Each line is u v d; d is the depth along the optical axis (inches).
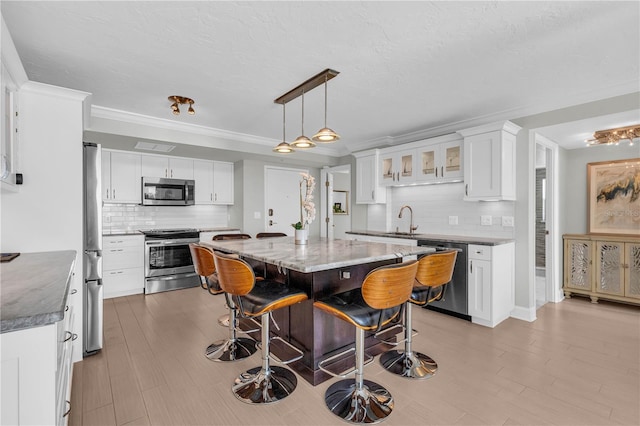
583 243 157.9
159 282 171.8
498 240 127.6
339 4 65.2
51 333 34.2
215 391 78.3
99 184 98.9
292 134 174.4
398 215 180.5
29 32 74.9
